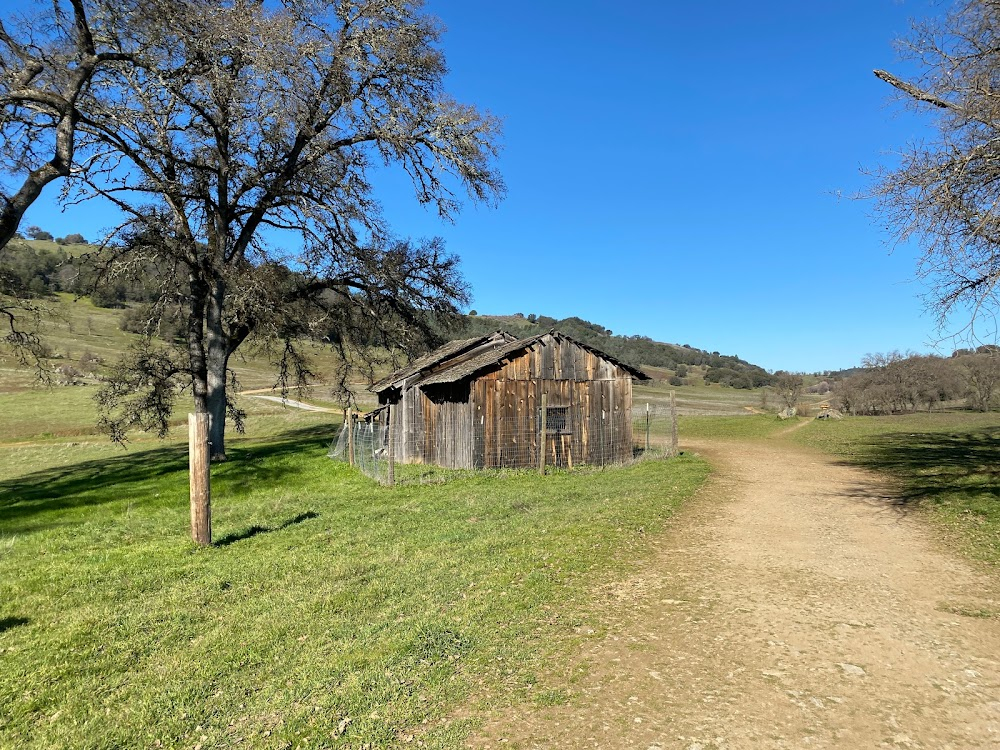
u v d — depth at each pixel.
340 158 22.42
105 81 17.38
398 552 8.39
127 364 21.61
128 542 10.01
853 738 3.57
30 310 20.55
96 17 15.87
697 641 4.99
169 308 22.14
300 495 14.05
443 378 18.88
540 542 8.30
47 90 13.07
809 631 5.15
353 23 19.55
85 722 4.45
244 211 22.06
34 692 4.93
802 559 7.42
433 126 20.86
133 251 20.91
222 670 5.12
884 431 29.06
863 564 7.20
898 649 4.78
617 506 10.87
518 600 6.05
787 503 11.52
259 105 19.28
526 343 19.59
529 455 19.59
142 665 5.37
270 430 38.84
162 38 16.58
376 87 20.73
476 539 8.90
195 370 21.67
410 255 24.30
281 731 4.01
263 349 22.75
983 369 39.56
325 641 5.52
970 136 8.36
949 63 8.42
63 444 35.69
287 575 7.67
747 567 7.08
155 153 19.61
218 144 20.72
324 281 23.53
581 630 5.28
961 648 4.78
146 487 17.30
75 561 8.77
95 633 6.05
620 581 6.57
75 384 59.16
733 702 4.01
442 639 5.18
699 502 11.52
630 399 22.39
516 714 3.98
